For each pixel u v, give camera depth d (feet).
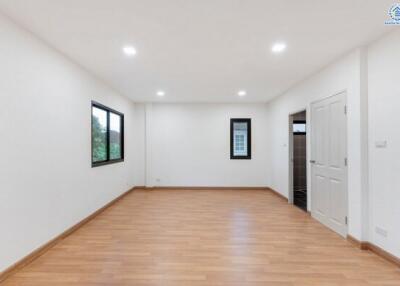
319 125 13.37
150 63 12.14
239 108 23.40
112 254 9.32
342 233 11.23
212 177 23.36
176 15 7.69
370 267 8.41
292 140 17.92
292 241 10.69
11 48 7.92
